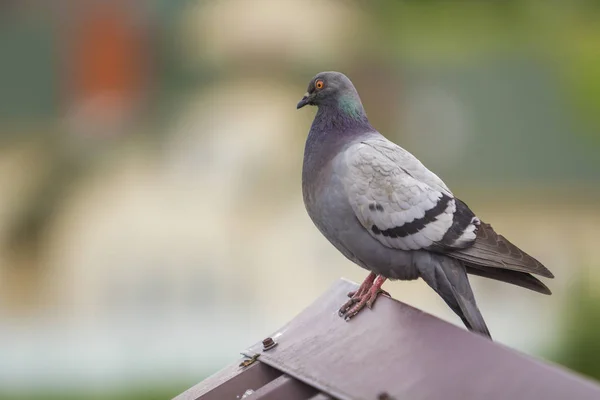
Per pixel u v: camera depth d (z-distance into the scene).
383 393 4.08
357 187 5.69
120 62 20.38
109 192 17.66
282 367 4.55
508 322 13.11
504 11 17.69
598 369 10.12
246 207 16.88
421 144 19.38
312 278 15.27
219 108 19.02
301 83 19.41
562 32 17.17
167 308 14.81
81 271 15.85
